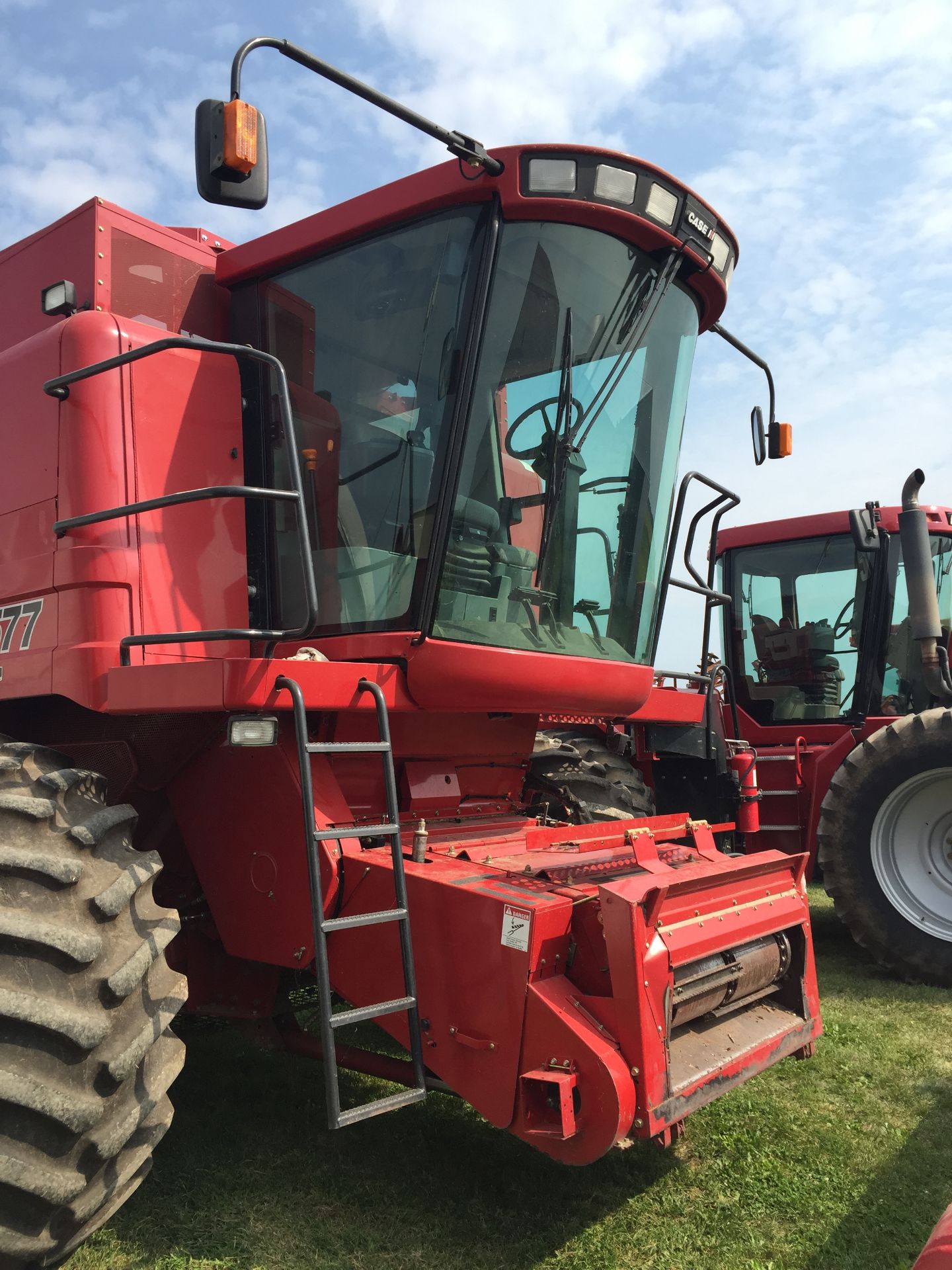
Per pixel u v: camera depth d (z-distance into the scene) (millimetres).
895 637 7074
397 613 2984
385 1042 4109
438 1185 2812
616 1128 2230
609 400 3359
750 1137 3166
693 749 4633
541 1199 2750
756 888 2967
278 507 3307
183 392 3180
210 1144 3076
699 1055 2635
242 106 2596
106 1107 2160
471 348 2916
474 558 3023
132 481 2967
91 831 2379
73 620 2906
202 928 3229
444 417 2945
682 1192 2812
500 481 3076
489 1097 2434
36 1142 2037
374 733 3176
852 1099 3490
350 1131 3166
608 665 3387
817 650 7348
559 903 2455
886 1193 2822
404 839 3039
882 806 5348
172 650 2979
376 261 3160
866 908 5309
